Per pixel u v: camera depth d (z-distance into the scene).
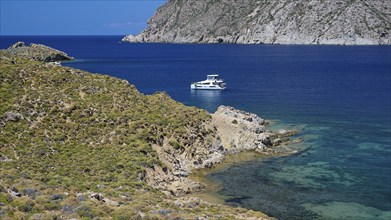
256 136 63.09
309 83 139.62
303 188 46.41
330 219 38.50
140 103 62.81
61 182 37.91
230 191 45.94
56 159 45.50
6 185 32.78
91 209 29.59
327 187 46.56
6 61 61.97
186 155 54.88
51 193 32.19
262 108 95.44
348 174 50.66
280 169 53.09
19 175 37.34
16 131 48.16
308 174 50.97
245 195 44.72
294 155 59.06
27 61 65.00
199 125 60.69
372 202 42.38
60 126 51.66
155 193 41.47
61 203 29.94
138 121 56.53
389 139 66.88
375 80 144.25
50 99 55.66
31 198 30.47
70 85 60.91
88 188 38.28
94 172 43.81
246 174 51.47
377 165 53.91
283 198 43.66
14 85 55.97
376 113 87.81
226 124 64.38
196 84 130.62
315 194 44.59
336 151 60.62
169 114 61.44
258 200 43.25
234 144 61.53
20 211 27.84
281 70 182.50
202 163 54.38
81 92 60.22
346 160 56.28
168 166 50.91
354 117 84.19
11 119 49.47
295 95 114.44
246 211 38.09
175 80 153.62
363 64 197.50
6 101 52.25
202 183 48.53
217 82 131.12
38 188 33.22
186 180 48.91
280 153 59.91
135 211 31.19
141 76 166.75
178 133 56.97
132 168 46.16
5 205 28.20
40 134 48.91
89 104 57.41
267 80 149.88
